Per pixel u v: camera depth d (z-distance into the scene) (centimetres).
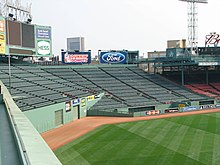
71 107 4578
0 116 1100
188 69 8388
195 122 4366
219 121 4412
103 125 4219
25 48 5466
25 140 481
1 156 547
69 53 6825
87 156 2670
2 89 2191
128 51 8050
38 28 5803
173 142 3148
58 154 2745
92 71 7200
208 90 7338
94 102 5500
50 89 4997
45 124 3788
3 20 4875
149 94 6438
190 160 2511
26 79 5053
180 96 6575
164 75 8012
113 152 2791
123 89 6512
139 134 3578
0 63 5612
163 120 4606
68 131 3828
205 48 8406
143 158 2588
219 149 2838
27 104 3656
